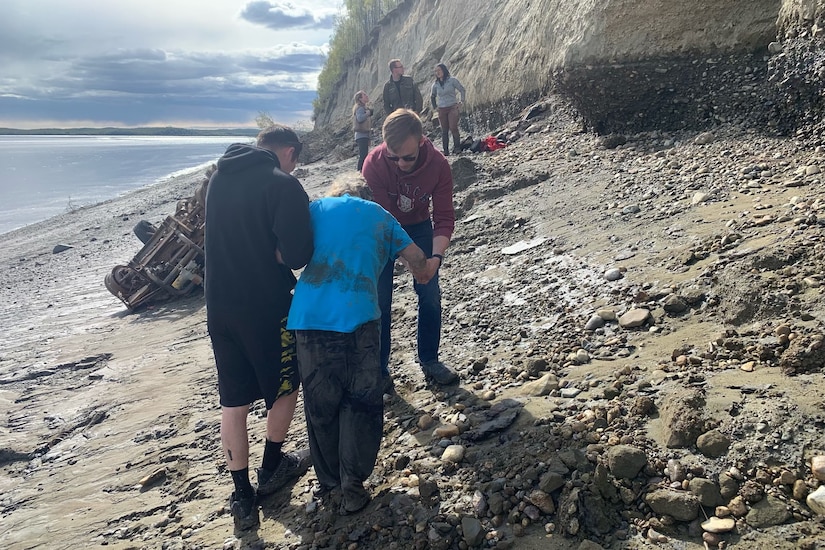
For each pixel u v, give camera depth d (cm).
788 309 368
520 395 386
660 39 877
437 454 348
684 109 879
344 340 313
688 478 272
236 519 351
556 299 517
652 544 254
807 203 494
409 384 455
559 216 721
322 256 320
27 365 812
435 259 403
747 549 239
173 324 894
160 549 354
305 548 310
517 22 1656
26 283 1347
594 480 277
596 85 945
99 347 848
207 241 336
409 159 391
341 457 319
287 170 370
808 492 252
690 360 358
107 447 525
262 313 333
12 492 486
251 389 347
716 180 645
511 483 300
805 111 684
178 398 593
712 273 438
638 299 453
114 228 1920
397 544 292
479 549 277
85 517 417
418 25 3562
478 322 534
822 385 295
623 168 810
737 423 289
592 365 398
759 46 801
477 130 1767
